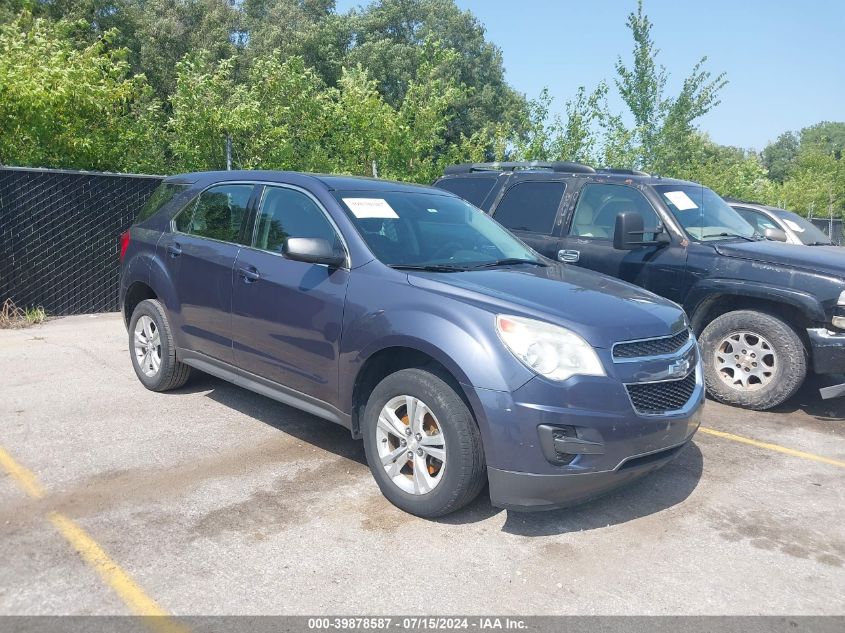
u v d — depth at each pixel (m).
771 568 3.46
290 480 4.24
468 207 5.46
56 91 10.23
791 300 5.65
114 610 2.88
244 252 4.88
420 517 3.82
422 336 3.69
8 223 8.67
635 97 18.25
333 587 3.13
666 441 3.75
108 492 3.96
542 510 3.54
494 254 4.84
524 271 4.49
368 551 3.46
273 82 13.53
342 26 45.75
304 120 13.91
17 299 8.87
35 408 5.34
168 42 33.62
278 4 42.47
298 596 3.05
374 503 3.98
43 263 9.03
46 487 3.99
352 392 4.09
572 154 16.44
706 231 6.48
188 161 11.99
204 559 3.31
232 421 5.23
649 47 18.08
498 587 3.19
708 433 5.45
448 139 43.19
